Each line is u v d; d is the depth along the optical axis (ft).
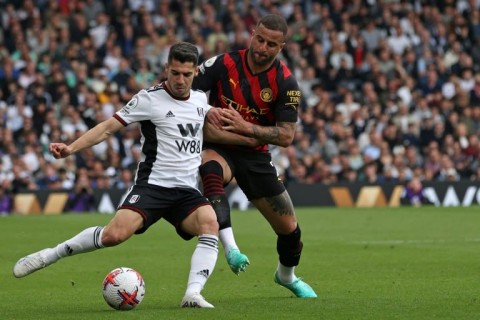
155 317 35.04
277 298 42.50
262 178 41.75
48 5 128.77
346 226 87.15
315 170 115.55
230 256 39.22
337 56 134.10
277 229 42.42
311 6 140.77
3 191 102.22
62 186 105.70
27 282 49.11
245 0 136.56
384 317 35.53
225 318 34.86
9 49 122.52
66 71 120.57
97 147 110.22
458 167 122.93
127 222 37.17
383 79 130.82
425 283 47.96
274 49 40.32
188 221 38.04
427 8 144.87
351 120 123.65
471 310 37.50
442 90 135.23
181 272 54.03
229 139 40.68
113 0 130.93
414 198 116.67
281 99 41.47
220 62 41.65
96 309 38.55
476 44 144.56
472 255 62.75
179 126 38.09
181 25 132.57
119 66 122.31
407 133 124.88
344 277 51.16
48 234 76.74
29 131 108.68
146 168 38.17
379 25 139.85
